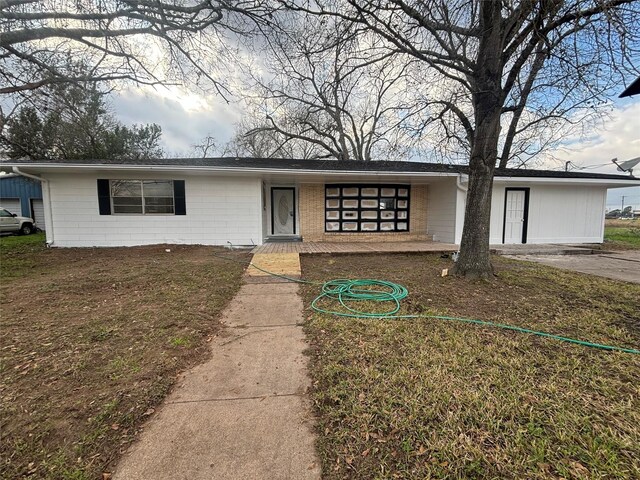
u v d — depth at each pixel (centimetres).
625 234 1573
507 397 210
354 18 528
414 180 1115
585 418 188
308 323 360
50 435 178
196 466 157
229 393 222
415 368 251
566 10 446
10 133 1353
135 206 948
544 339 310
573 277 585
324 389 225
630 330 335
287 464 158
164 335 320
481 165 548
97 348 288
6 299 436
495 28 488
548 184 1099
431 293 475
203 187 970
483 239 561
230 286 516
